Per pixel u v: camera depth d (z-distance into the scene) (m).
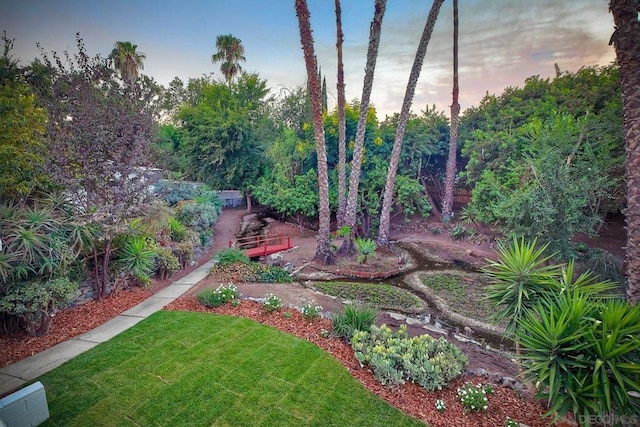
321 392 4.12
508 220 9.74
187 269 10.25
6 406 3.15
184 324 6.02
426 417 3.75
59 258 5.82
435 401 4.03
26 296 5.12
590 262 9.16
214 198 17.53
